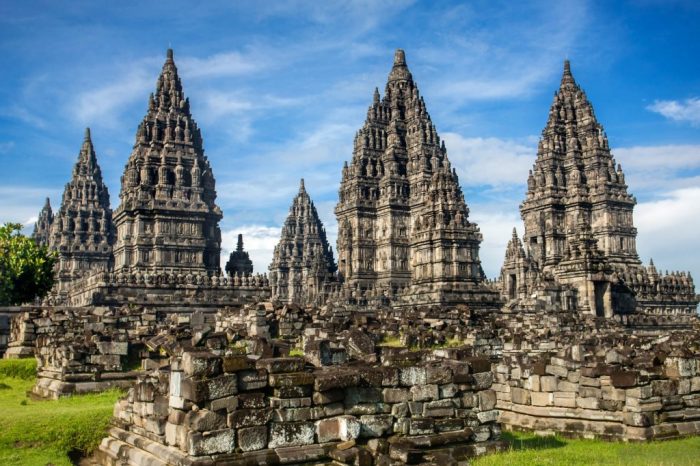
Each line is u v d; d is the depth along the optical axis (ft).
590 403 69.87
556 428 71.20
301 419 50.57
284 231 488.44
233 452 47.75
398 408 54.70
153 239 279.90
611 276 228.84
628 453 60.75
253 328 117.70
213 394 47.88
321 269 365.61
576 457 58.13
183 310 210.38
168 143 296.92
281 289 476.13
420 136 371.15
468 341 115.34
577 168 338.34
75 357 85.76
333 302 287.28
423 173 358.84
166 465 49.14
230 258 343.26
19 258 204.54
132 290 213.05
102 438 63.57
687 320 227.61
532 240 344.69
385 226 364.99
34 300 238.68
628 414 67.26
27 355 113.09
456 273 243.19
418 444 53.93
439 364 58.49
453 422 56.65
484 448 57.06
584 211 331.98
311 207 496.23
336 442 51.52
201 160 309.01
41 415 66.28
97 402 77.51
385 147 388.37
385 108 394.73
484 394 58.80
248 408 48.88
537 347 111.75
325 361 72.43
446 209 249.34
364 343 85.92
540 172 345.10
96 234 414.21
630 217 334.65
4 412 69.21
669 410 68.80
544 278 247.09
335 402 52.19
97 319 120.67
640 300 275.80
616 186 333.62
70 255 403.13
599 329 161.58
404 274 359.87
